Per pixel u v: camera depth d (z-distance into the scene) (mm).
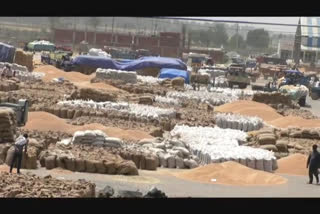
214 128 100438
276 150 90500
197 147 81750
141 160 73688
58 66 185750
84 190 50969
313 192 67000
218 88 165125
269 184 69875
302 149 91500
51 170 66812
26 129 84938
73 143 77438
